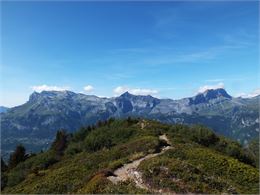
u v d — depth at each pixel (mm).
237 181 45469
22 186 57188
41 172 63281
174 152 53312
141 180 38344
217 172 47062
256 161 71312
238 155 68062
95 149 72000
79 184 42406
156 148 55688
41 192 45469
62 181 47000
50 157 73625
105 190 35812
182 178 37062
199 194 35219
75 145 78938
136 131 75500
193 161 50031
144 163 41344
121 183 37969
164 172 38250
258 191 41312
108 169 42875
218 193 36219
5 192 56750
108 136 75250
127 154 54500
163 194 35094
